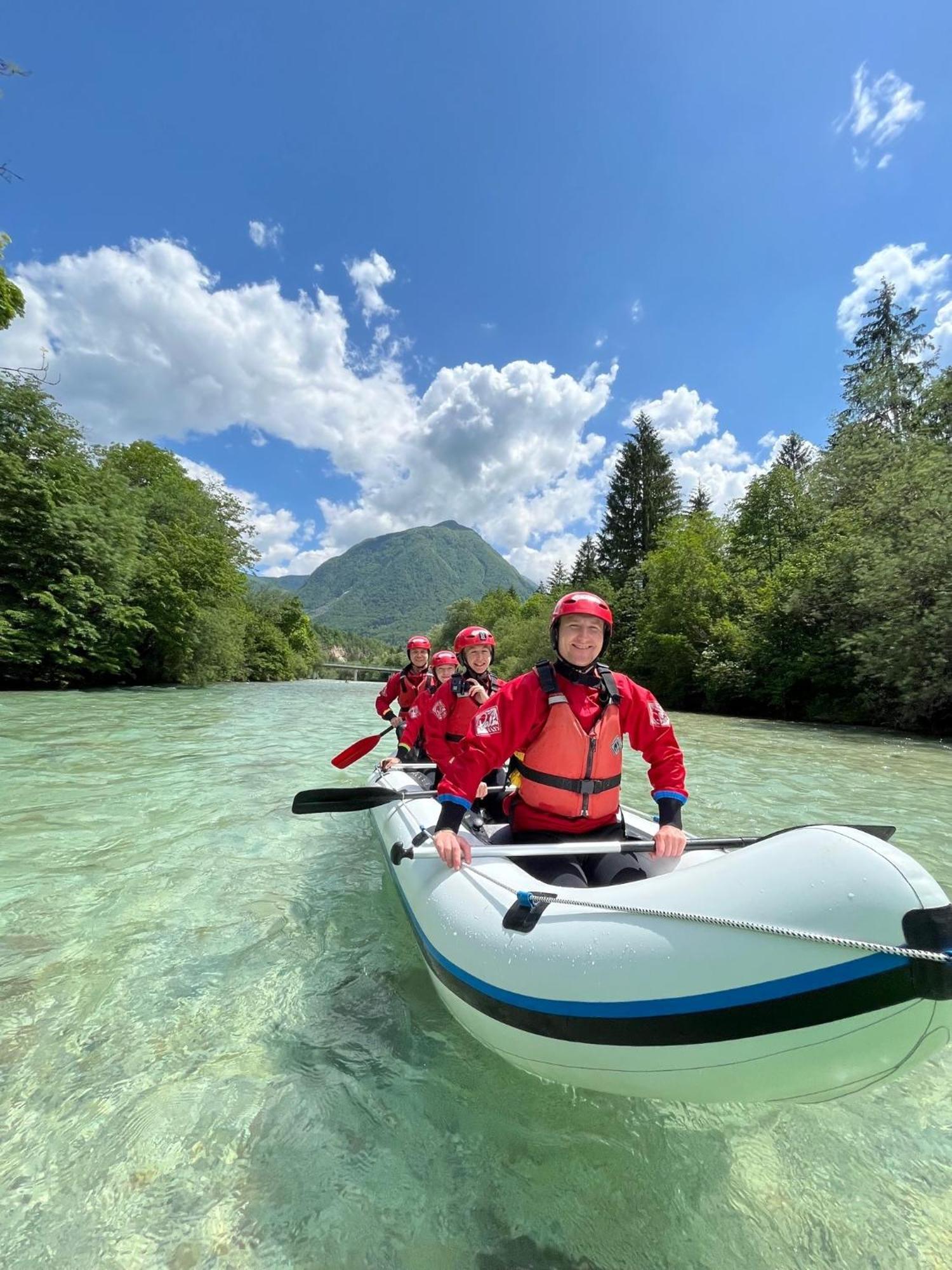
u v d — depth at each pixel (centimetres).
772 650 1644
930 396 1817
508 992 157
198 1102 173
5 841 389
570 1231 138
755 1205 146
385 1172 152
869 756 873
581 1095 180
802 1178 154
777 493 2403
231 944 265
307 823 443
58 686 1675
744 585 2045
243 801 499
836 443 2062
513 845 205
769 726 1338
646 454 3697
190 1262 128
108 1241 132
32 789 520
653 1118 172
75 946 261
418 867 240
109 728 920
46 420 1689
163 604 1869
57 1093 175
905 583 1214
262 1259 129
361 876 346
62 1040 198
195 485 2770
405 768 426
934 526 1214
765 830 469
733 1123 171
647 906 143
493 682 385
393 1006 222
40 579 1600
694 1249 135
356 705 1591
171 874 343
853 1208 145
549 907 164
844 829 129
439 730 376
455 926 186
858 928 113
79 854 369
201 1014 215
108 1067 186
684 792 204
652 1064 135
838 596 1502
